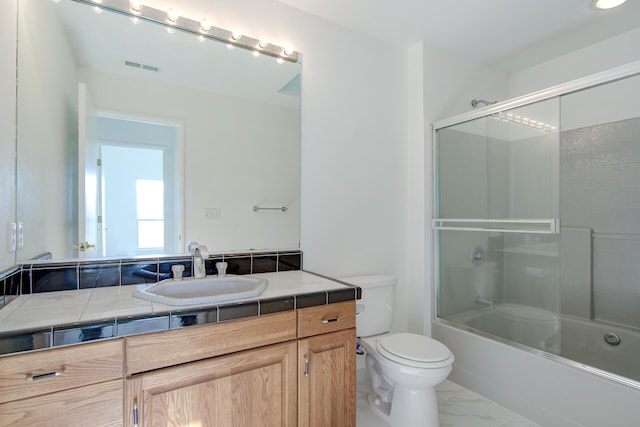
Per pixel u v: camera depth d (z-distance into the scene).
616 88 2.14
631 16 2.01
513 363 1.85
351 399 1.42
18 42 1.23
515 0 1.86
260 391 1.19
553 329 1.90
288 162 1.91
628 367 1.96
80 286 1.38
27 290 1.27
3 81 1.10
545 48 2.40
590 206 2.25
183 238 1.63
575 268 2.30
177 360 1.03
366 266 2.21
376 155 2.25
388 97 2.31
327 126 2.05
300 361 1.28
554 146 1.87
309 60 1.97
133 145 1.53
